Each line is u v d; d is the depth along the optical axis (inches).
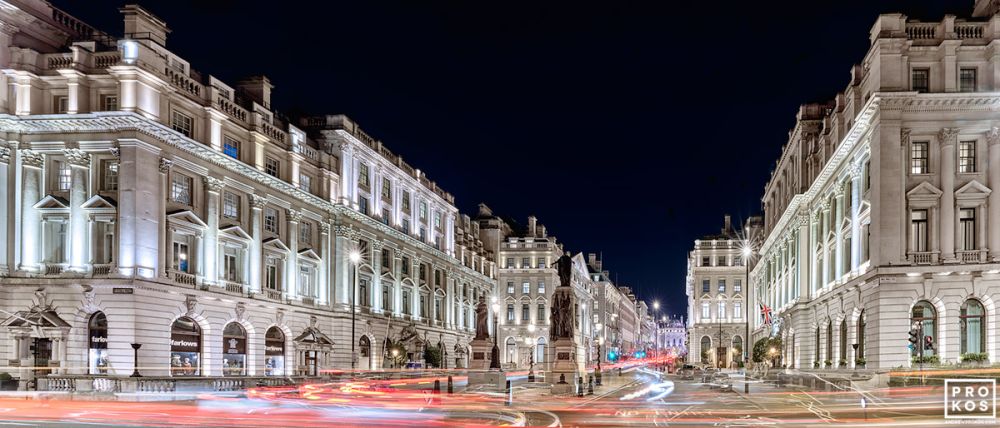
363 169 3048.7
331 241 2770.7
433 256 3769.7
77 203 1861.5
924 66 1860.2
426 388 2102.6
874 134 1872.5
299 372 2509.8
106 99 1897.1
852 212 2075.5
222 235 2169.0
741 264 5393.7
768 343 3142.2
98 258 1866.4
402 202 3449.8
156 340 1872.5
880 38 1851.6
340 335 2760.8
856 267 2048.5
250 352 2282.2
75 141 1865.2
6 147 1870.1
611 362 6476.4
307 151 2662.4
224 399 1531.7
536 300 5068.9
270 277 2434.8
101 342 1847.9
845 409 1269.7
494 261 4995.1
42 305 1833.2
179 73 2034.9
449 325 3964.1
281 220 2493.8
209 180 2116.1
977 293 1768.0
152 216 1881.2
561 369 2194.9
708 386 2317.9
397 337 3238.2
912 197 1823.3
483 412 1200.8
